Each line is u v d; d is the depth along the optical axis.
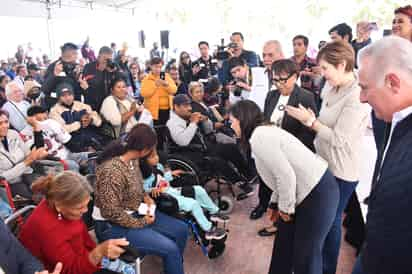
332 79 1.75
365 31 3.84
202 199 2.54
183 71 5.79
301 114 1.82
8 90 3.63
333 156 1.83
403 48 0.90
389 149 0.95
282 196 1.60
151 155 2.30
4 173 2.52
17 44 7.65
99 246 1.46
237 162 3.30
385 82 0.91
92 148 3.48
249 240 2.71
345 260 2.40
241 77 3.79
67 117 3.45
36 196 2.32
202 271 2.33
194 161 3.19
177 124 3.27
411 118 0.89
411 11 2.53
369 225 1.01
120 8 10.78
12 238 1.31
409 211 0.86
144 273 2.29
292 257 1.85
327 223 1.65
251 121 1.71
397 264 0.91
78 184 1.42
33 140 2.97
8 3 7.05
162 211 2.26
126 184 1.96
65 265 1.42
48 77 3.96
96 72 4.11
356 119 1.71
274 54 2.90
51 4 8.07
